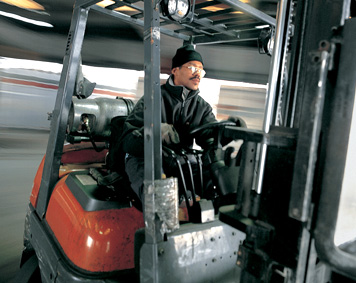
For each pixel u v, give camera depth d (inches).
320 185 28.1
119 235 49.8
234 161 50.4
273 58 33.6
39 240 63.9
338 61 27.0
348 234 30.9
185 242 43.5
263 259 31.4
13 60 270.5
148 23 40.7
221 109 246.2
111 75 286.2
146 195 40.1
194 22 71.2
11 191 149.1
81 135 67.9
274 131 32.3
